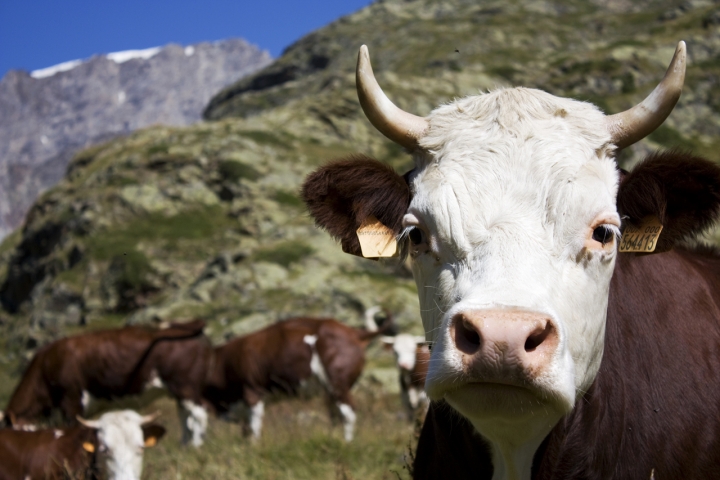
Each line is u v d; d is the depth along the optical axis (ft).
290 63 336.90
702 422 10.36
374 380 59.82
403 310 76.95
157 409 47.42
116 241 123.44
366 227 9.91
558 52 253.65
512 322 7.52
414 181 9.66
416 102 176.35
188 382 37.58
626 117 9.46
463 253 8.59
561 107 9.65
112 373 36.91
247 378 39.65
